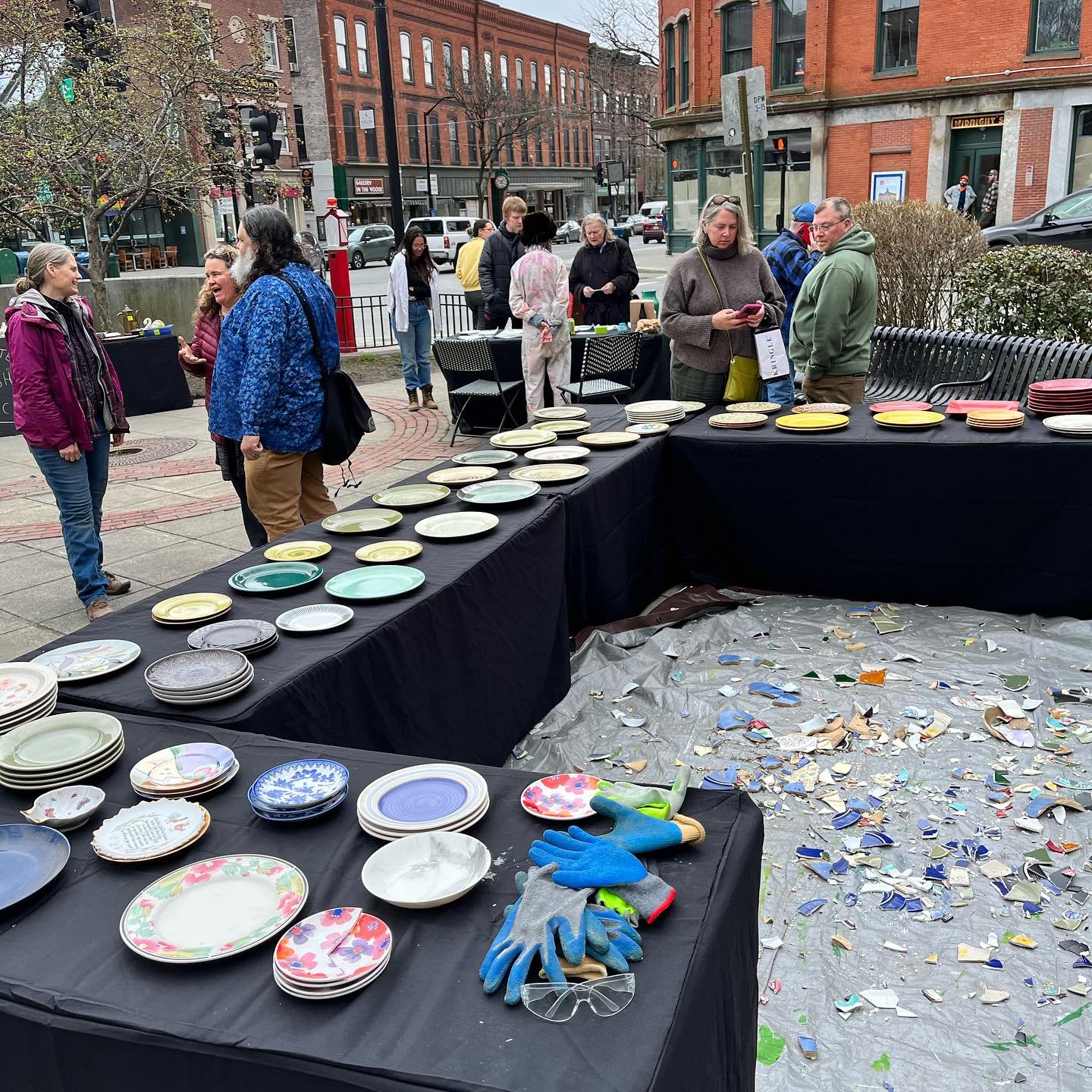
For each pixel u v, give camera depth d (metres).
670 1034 1.21
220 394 3.97
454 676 2.94
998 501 4.17
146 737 2.04
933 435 4.29
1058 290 7.17
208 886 1.52
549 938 1.34
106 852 1.61
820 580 4.62
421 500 3.68
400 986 1.32
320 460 4.27
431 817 1.69
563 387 7.56
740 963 1.56
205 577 3.04
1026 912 2.49
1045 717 3.43
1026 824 2.83
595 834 1.62
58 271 4.37
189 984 1.34
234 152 13.73
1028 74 20.30
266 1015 1.27
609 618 4.34
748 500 4.66
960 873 2.64
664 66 27.23
